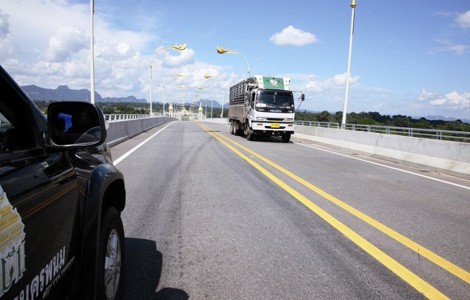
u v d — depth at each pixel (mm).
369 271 3402
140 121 25391
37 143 1889
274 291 2967
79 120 2184
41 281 1612
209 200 5930
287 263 3529
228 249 3852
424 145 11406
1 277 1257
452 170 9992
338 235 4387
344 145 16312
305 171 9195
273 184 7371
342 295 2928
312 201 6031
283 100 18328
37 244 1578
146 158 10961
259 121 18203
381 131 17656
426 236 4465
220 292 2926
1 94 1737
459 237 4469
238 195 6332
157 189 6688
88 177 2307
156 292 2893
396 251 3932
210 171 8789
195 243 4004
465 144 9938
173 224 4652
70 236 1982
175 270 3309
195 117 187000
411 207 5887
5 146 1826
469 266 3605
